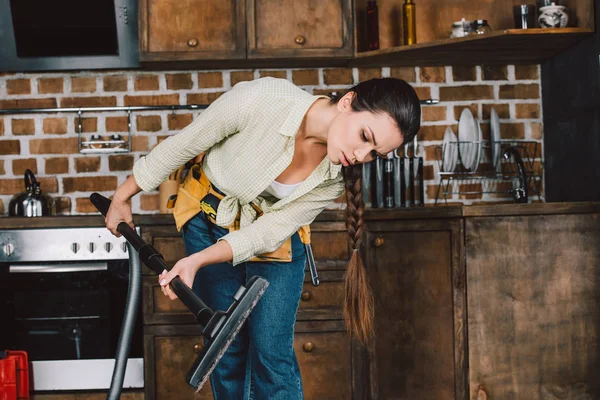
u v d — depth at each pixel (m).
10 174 3.29
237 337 2.00
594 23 2.89
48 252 2.77
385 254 2.80
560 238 2.78
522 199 3.19
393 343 2.80
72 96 3.31
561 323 2.78
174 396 2.78
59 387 2.81
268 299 1.91
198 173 1.90
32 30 3.16
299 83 3.35
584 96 2.99
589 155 2.97
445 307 2.78
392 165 3.13
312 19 3.08
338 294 2.80
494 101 3.41
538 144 3.42
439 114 3.39
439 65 3.37
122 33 3.18
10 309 2.80
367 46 3.33
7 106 3.29
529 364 2.77
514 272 2.76
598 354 2.79
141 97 3.32
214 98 3.33
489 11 3.41
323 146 1.75
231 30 3.06
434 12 3.40
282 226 1.81
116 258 2.79
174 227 2.77
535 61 3.36
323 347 2.80
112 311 2.82
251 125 1.68
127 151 3.31
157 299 2.78
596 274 2.79
